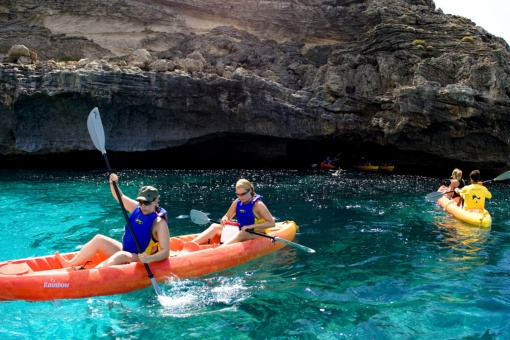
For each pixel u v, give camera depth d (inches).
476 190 378.6
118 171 679.1
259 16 861.2
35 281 189.5
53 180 561.9
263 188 549.6
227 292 210.8
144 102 657.6
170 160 801.6
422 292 214.2
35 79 614.9
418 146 706.8
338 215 394.9
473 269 249.0
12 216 362.6
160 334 170.2
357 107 703.1
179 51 802.2
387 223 364.2
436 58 657.0
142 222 211.9
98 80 621.0
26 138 642.2
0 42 733.3
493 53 631.8
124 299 198.1
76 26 781.3
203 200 460.1
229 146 805.2
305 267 249.4
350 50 737.6
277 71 796.0
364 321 182.9
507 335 171.2
